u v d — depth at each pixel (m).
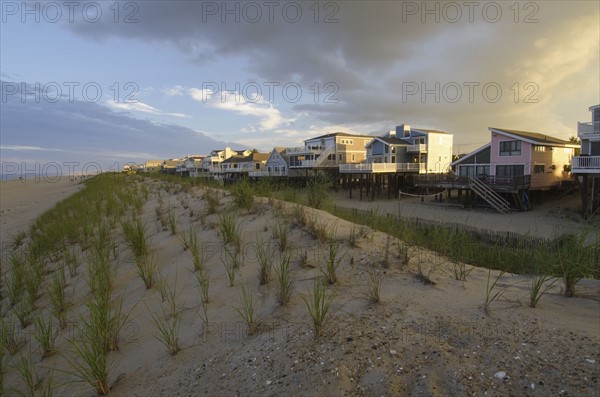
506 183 26.72
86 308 5.48
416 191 41.12
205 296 4.71
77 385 3.46
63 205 23.08
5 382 3.92
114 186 26.88
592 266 4.02
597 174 22.20
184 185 18.95
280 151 52.94
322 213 8.08
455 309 3.48
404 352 2.75
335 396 2.38
